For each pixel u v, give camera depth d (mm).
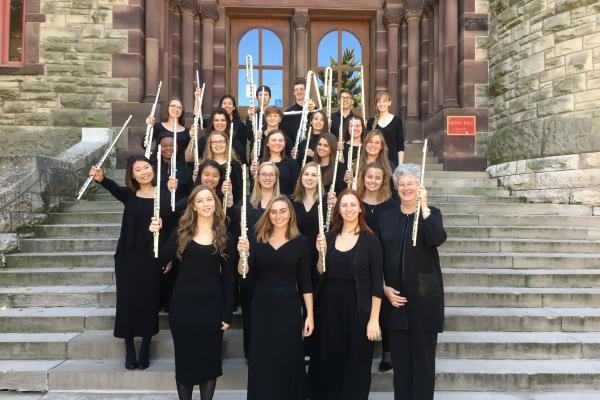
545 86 7488
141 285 4023
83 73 8797
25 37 8805
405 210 3471
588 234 6164
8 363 4191
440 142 8906
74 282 5254
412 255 3332
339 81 10633
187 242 3482
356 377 3340
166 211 4152
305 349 4129
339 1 10336
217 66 10266
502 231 6207
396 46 10242
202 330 3412
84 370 4027
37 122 8773
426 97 9938
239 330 4621
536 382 4035
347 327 3398
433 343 3303
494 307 4938
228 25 10516
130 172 4207
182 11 9836
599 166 6785
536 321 4660
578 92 7062
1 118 8773
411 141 9992
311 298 3488
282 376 3332
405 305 3309
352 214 3404
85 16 8812
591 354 4352
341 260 3410
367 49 10711
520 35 7953
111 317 4637
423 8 9938
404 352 3336
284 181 4637
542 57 7555
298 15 10281
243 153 5449
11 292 4934
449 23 8891
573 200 6965
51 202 6484
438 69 9430
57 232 6023
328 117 5777
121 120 8758
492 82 8602
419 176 3420
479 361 4293
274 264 3414
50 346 4312
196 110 5211
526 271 5359
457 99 8883
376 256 3361
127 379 4008
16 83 8789
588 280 5223
